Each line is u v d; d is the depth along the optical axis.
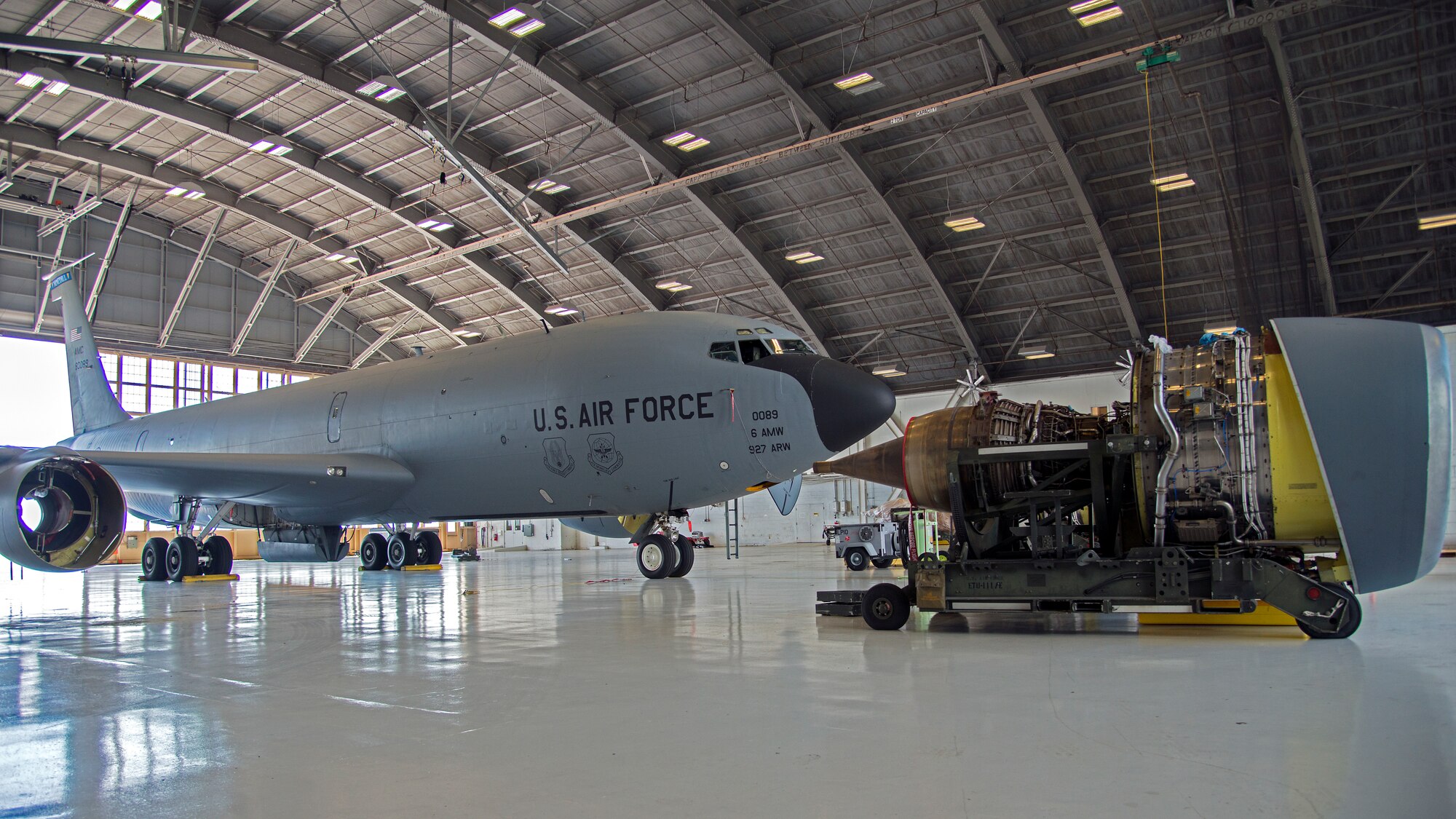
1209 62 23.94
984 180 29.19
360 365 46.00
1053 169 28.12
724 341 13.35
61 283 25.89
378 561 24.12
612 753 3.99
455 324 43.81
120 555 40.41
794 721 4.54
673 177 29.75
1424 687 5.10
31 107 28.52
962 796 3.24
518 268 38.41
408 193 33.31
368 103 26.59
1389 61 23.44
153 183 33.16
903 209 31.03
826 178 30.31
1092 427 8.65
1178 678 5.51
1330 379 6.92
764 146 28.88
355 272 40.50
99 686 6.03
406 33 24.55
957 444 8.72
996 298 34.16
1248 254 27.05
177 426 21.11
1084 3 21.08
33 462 10.81
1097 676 5.62
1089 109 26.00
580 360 14.06
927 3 23.02
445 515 16.36
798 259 33.91
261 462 14.66
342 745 4.26
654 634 8.28
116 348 37.09
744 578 16.94
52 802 3.43
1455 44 22.72
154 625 10.09
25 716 5.06
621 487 13.88
